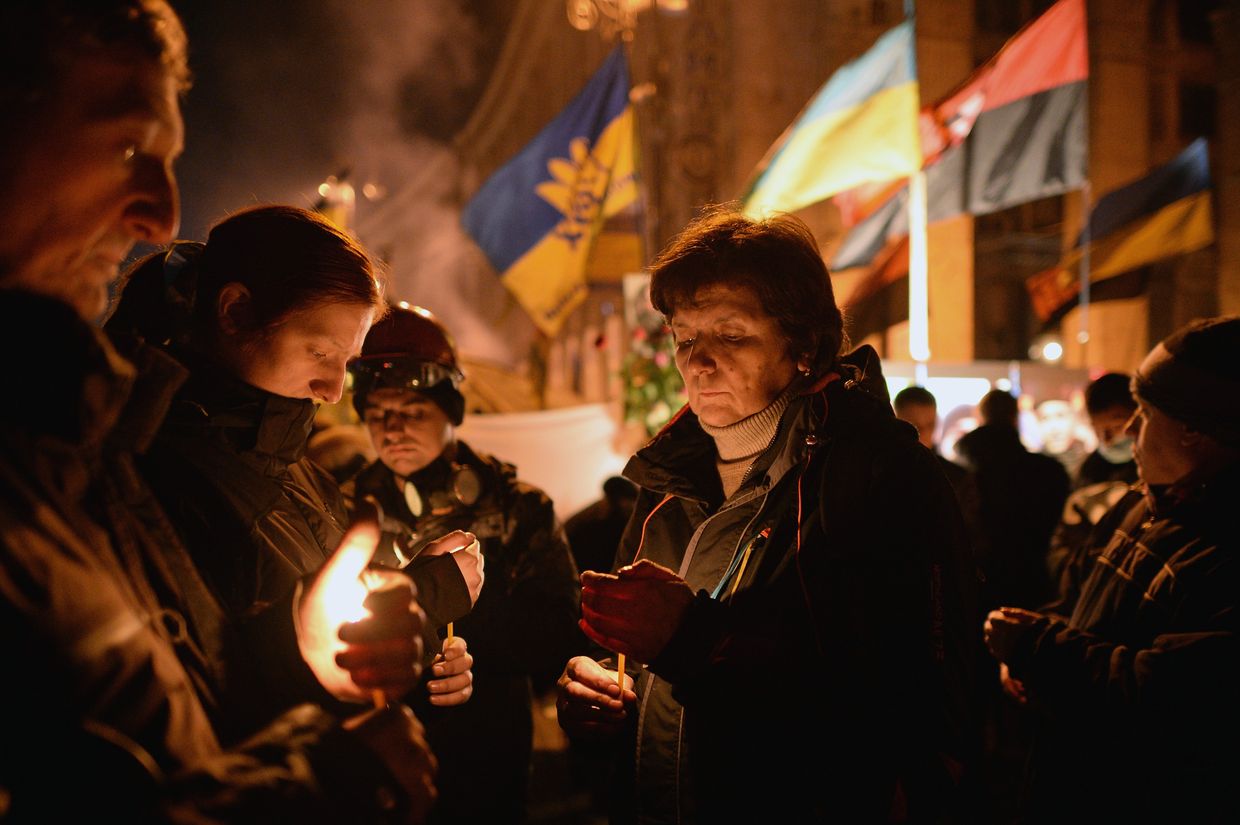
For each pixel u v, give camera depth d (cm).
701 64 1534
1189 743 167
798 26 1562
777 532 149
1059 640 187
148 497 108
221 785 78
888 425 151
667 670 138
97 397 85
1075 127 770
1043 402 1061
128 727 78
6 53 82
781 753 139
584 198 670
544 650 231
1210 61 1888
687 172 1505
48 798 70
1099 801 182
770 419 156
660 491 167
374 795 86
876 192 891
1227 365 181
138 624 83
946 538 144
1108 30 1798
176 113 98
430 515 235
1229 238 1289
